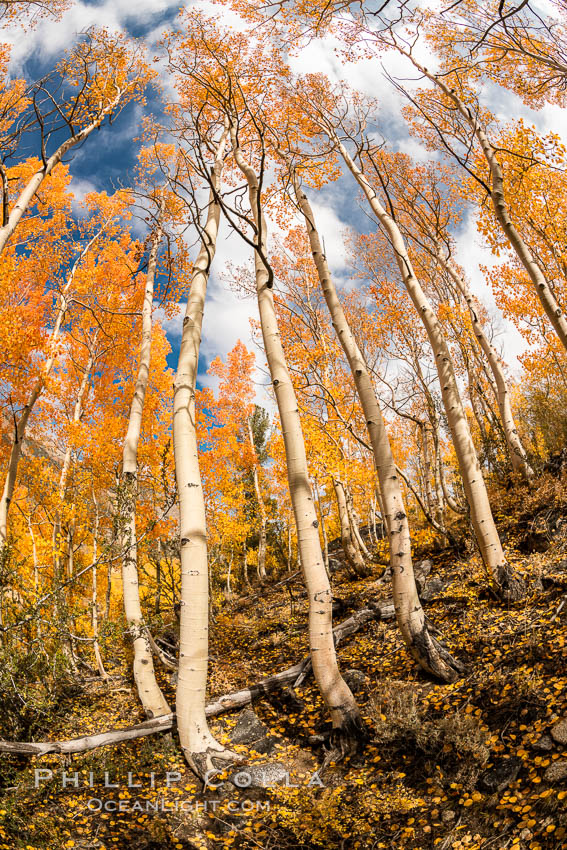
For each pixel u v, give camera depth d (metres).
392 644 6.71
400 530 5.81
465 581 7.74
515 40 4.28
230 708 6.03
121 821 4.23
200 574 4.80
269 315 5.92
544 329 13.29
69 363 11.50
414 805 3.85
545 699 4.14
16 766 4.89
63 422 11.49
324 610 5.10
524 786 3.48
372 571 11.73
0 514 8.78
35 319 11.27
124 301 11.60
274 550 24.38
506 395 11.79
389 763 4.43
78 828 4.14
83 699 7.00
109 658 9.15
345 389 13.59
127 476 6.79
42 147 6.52
